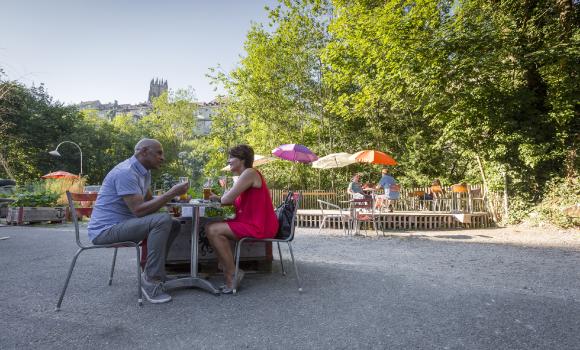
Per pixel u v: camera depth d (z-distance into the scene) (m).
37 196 12.96
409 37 12.87
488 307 3.51
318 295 3.87
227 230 3.95
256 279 4.57
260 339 2.72
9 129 30.17
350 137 19.03
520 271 5.22
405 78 13.22
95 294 3.87
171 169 41.41
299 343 2.65
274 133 19.81
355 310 3.38
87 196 4.36
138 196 3.60
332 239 9.00
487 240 8.91
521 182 12.41
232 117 21.33
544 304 3.62
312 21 18.47
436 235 10.09
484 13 13.24
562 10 12.48
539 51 11.42
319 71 18.95
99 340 2.68
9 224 12.09
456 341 2.71
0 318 3.13
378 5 14.66
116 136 42.53
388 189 12.80
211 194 4.71
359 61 15.68
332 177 18.38
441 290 4.11
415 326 3.00
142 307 3.43
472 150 13.59
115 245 3.58
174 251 4.67
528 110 12.59
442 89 12.66
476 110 12.41
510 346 2.62
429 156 17.27
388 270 5.20
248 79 19.45
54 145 33.53
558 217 11.01
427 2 12.82
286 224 4.30
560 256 6.56
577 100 11.67
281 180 18.97
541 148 11.70
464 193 13.96
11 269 5.11
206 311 3.33
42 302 3.58
